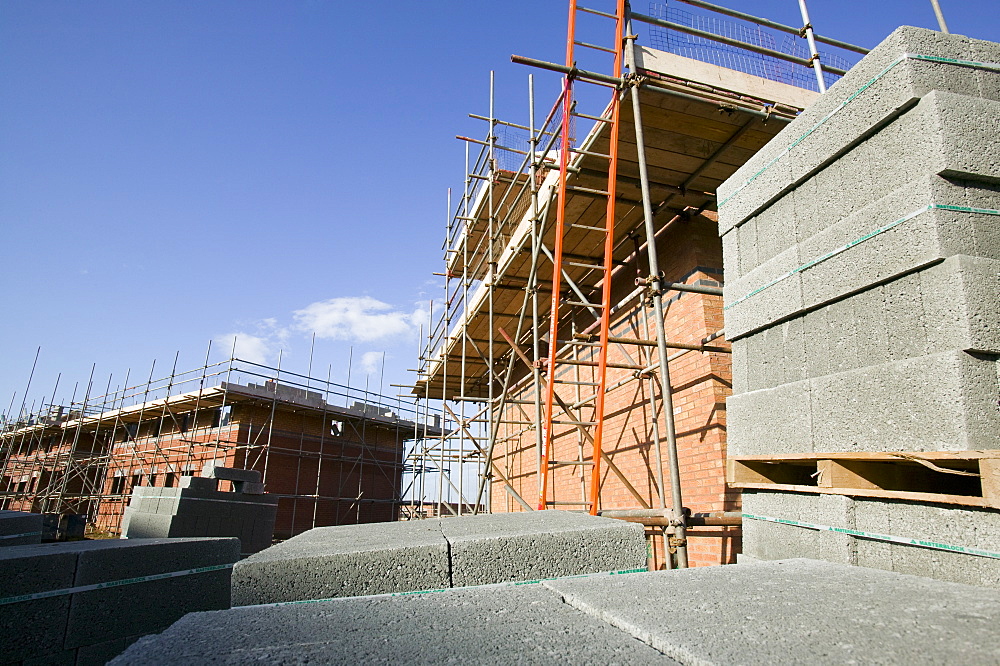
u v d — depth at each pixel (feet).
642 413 26.53
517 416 44.27
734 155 21.18
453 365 46.03
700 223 24.89
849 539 9.54
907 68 9.69
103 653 12.30
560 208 20.92
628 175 22.82
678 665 4.46
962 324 8.35
